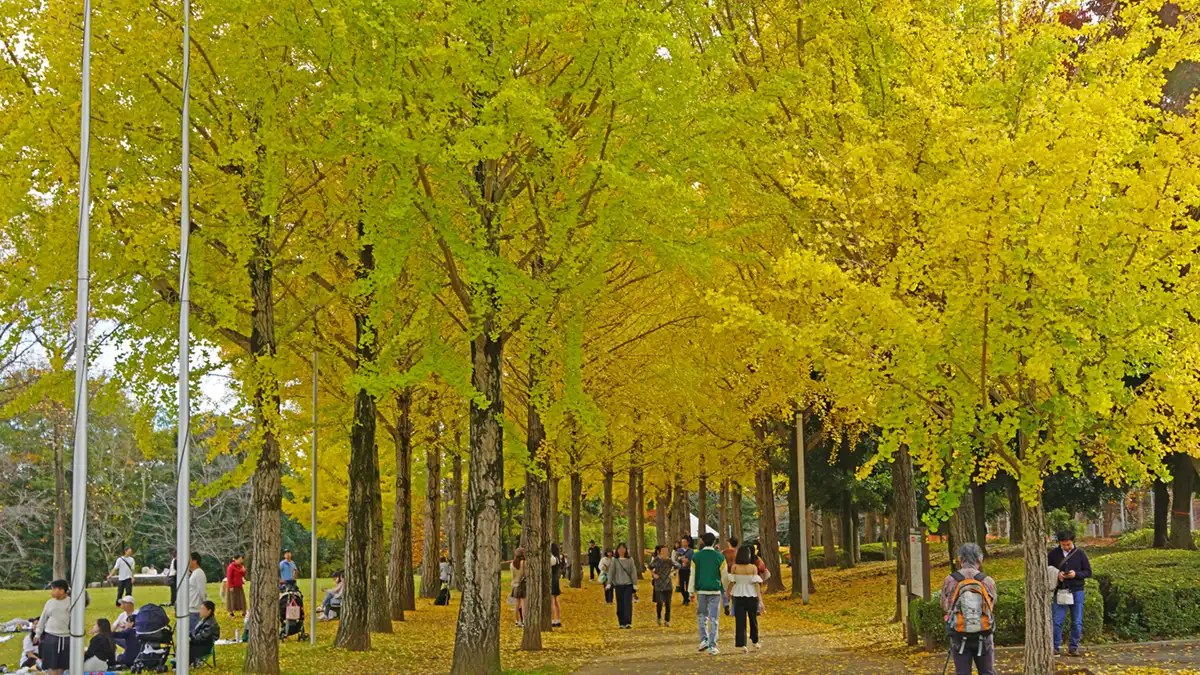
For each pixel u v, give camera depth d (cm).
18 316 1181
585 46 987
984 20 1120
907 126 1009
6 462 3781
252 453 1191
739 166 1167
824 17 1223
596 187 1089
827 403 2106
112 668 1334
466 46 977
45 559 4344
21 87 1104
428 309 1178
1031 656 909
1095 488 2827
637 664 1298
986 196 792
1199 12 915
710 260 1085
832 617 1981
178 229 1070
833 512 3738
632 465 2538
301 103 1183
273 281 1502
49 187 1102
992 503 3816
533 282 1061
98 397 1310
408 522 2225
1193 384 824
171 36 1128
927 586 1293
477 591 1163
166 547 4653
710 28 1389
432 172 1019
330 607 2189
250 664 1209
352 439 1595
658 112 1013
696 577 1433
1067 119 777
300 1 1023
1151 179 812
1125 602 1273
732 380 1833
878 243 1006
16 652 1620
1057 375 811
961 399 848
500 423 1184
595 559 4300
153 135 1151
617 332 1708
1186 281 842
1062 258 788
